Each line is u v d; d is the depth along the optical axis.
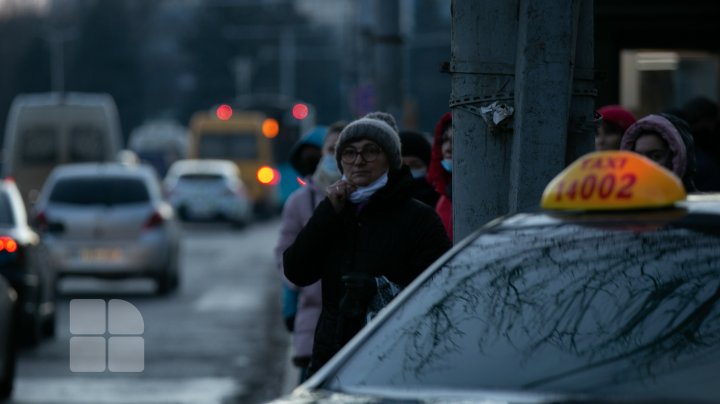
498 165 11.98
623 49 26.11
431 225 11.40
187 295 42.75
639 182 8.21
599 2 25.61
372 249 11.35
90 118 70.62
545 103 11.67
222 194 83.12
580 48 12.15
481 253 8.73
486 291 8.40
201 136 98.12
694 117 20.34
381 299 10.81
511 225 8.91
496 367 7.90
